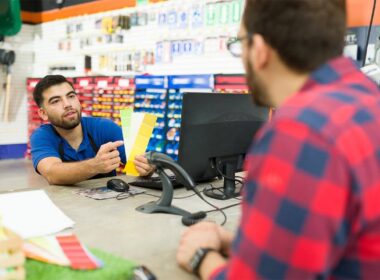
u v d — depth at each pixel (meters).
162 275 0.97
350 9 3.00
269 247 0.63
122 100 4.42
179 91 3.84
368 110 0.66
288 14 0.71
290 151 0.63
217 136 1.67
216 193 1.76
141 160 1.86
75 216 1.43
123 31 4.97
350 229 0.64
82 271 0.96
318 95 0.68
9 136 6.32
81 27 5.54
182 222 1.36
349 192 0.61
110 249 1.13
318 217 0.60
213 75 3.66
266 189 0.64
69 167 1.90
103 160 1.85
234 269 0.68
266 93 0.81
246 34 0.79
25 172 5.49
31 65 6.45
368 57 2.93
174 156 3.59
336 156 0.60
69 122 2.26
